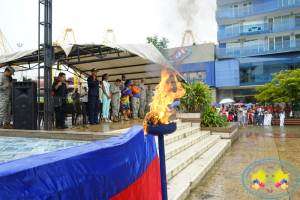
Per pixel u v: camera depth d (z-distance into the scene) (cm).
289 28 2928
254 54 3059
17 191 115
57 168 139
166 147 614
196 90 1101
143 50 804
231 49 3148
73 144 513
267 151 806
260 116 2116
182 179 461
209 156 659
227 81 3012
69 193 139
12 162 136
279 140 1073
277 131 1509
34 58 996
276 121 2091
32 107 695
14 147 482
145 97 1241
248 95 3191
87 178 156
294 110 2289
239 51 3123
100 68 1202
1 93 757
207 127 1027
